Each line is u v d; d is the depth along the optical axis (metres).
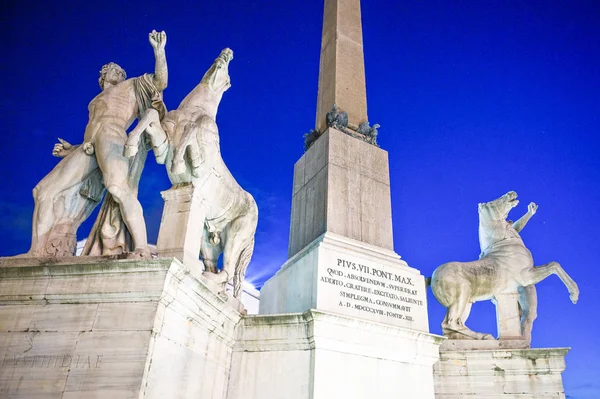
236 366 6.74
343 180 8.79
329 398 6.29
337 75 10.60
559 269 9.87
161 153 6.80
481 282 9.77
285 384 6.46
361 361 6.73
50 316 5.33
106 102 7.02
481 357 8.72
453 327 9.43
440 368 8.66
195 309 5.88
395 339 7.13
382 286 7.67
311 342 6.57
